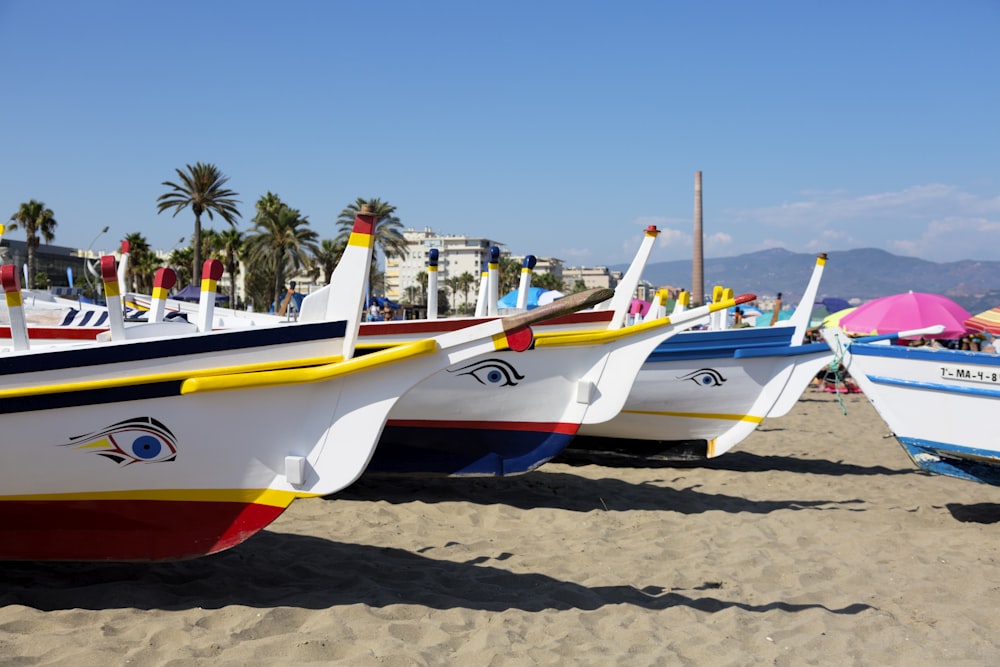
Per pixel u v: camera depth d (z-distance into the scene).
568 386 7.54
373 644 4.10
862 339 9.23
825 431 14.80
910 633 4.84
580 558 6.10
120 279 8.14
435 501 7.76
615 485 9.07
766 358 9.81
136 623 4.21
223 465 4.40
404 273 161.00
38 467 4.27
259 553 5.66
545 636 4.45
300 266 62.44
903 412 8.31
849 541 7.00
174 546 4.49
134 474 4.35
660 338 7.25
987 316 19.05
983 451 7.81
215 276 5.83
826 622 4.93
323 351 4.45
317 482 4.39
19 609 4.26
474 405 7.59
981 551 6.79
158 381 4.23
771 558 6.34
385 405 4.30
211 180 48.81
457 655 4.12
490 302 8.62
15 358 4.12
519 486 8.70
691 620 4.87
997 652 4.57
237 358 4.36
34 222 62.91
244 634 4.14
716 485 9.41
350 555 5.78
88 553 4.50
